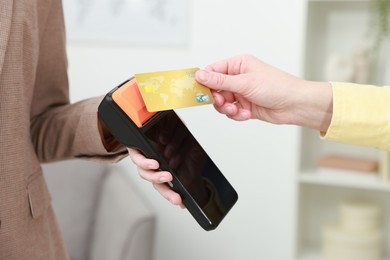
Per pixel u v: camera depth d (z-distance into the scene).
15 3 0.88
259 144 2.32
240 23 2.28
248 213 2.38
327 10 2.12
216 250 2.45
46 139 1.03
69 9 2.53
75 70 2.56
